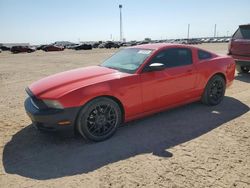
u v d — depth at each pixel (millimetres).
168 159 3760
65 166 3662
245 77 9766
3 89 8914
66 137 4598
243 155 3822
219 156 3805
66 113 4031
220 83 6219
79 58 24359
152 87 4883
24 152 4098
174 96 5312
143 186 3137
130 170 3500
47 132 4648
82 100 4102
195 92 5727
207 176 3309
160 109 5191
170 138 4477
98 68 5207
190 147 4117
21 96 7742
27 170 3584
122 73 4750
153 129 4879
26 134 4770
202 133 4645
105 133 4457
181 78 5344
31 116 4246
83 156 3928
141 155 3904
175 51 5441
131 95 4625
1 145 4340
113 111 4492
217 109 5938
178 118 5406
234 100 6648
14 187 3205
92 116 4301
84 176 3398
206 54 6059
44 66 16906
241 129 4766
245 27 9375
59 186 3199
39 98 4168
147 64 4887
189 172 3406
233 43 9508
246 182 3180
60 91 4145
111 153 3998
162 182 3203
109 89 4336
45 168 3625
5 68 16141
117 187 3133
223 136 4492
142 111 4895
